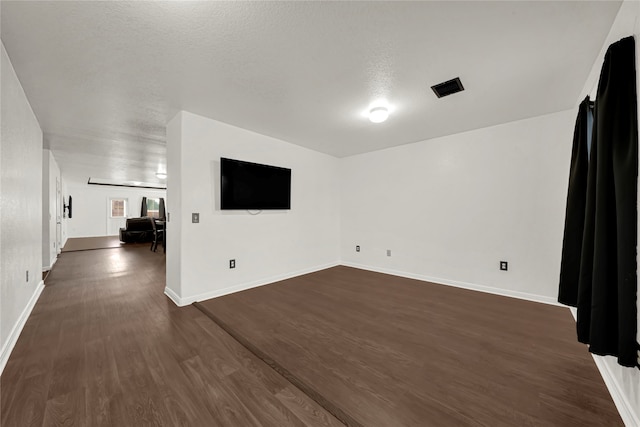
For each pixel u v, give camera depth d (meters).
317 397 1.48
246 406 1.41
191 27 1.56
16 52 1.79
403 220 4.15
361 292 3.35
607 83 1.36
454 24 1.56
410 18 1.51
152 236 8.45
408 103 2.63
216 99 2.54
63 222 7.88
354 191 4.81
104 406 1.39
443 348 2.00
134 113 2.86
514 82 2.22
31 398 1.44
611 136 1.33
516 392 1.52
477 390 1.54
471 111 2.84
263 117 3.00
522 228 3.11
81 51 1.79
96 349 1.96
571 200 2.07
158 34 1.62
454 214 3.62
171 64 1.95
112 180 8.22
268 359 1.85
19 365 1.75
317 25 1.56
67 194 9.20
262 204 3.54
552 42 1.71
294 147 4.12
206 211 3.03
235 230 3.33
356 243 4.78
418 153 3.97
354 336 2.20
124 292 3.32
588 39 1.67
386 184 4.36
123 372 1.69
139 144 4.02
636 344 1.17
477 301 3.02
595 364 1.77
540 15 1.48
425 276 3.90
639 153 1.20
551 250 2.93
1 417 1.31
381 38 1.68
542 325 2.39
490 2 1.39
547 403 1.43
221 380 1.62
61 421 1.29
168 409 1.38
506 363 1.80
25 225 2.43
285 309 2.78
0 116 1.71
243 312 2.69
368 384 1.59
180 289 2.84
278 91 2.38
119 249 6.91
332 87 2.31
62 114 2.85
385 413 1.37
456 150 3.60
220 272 3.18
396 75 2.12
